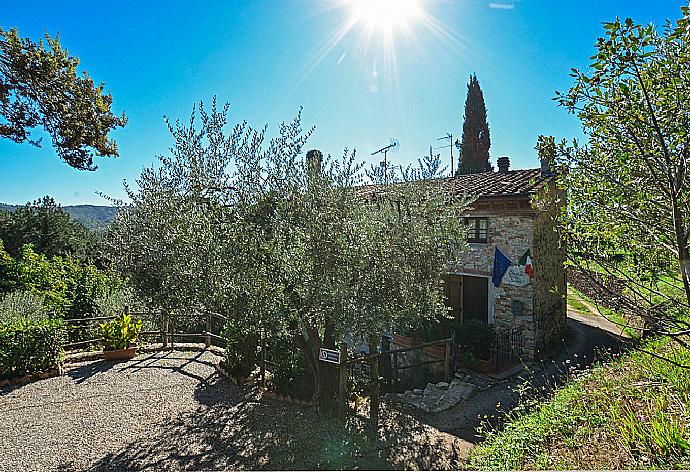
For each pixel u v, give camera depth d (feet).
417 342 32.35
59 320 30.42
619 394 14.96
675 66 9.39
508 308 31.32
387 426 19.63
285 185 18.62
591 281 12.53
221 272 18.07
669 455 10.21
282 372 23.63
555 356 31.32
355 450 17.31
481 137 100.53
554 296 34.65
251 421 20.26
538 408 17.98
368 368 27.20
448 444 17.79
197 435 18.88
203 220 18.74
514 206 30.86
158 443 18.17
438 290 23.86
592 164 12.05
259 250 17.49
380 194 22.74
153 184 21.21
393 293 19.15
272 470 15.90
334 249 17.20
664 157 10.25
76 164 33.81
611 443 11.97
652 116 9.52
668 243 11.59
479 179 40.27
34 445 18.10
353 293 17.63
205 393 24.23
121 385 25.70
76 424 20.15
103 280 46.68
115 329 31.81
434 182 24.06
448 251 23.63
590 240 12.67
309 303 17.54
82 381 26.48
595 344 34.01
